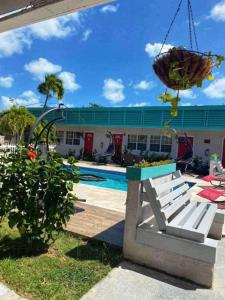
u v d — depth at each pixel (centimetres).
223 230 467
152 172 361
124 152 2014
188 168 1731
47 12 363
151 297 263
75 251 345
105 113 2133
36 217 324
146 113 1945
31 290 252
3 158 337
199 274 294
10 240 360
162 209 329
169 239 308
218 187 1029
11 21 395
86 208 541
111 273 300
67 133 2416
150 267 320
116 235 393
